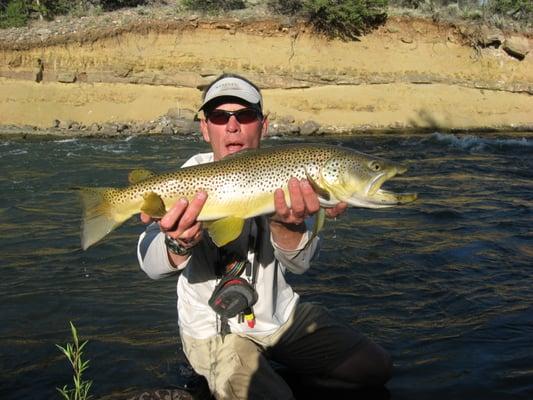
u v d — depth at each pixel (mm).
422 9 11914
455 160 6246
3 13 12055
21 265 2682
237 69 10734
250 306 1438
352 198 1241
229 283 1422
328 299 2236
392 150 7270
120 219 1303
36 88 10398
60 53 10531
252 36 10969
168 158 6363
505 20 11820
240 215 1265
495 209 3762
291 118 10227
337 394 1574
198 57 10742
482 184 4746
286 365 1618
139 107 10430
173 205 1253
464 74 11391
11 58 10375
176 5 12016
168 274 1423
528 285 2359
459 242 2988
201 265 1491
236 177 1256
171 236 1250
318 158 1242
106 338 1924
